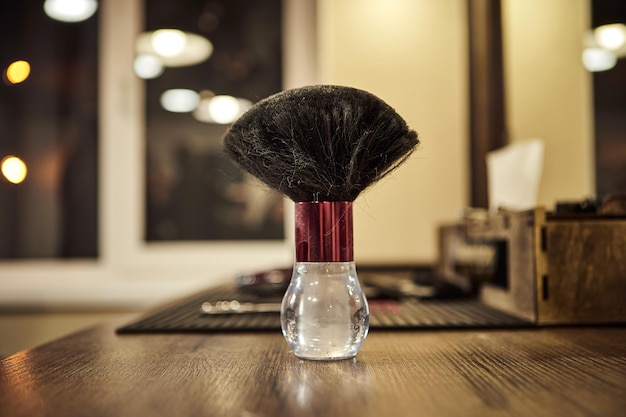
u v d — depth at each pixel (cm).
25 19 156
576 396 30
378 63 130
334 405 29
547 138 111
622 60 100
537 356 40
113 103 154
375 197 128
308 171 38
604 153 102
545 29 114
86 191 155
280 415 27
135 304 149
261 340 48
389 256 127
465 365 37
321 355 39
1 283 152
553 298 54
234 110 157
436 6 130
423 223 127
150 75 156
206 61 157
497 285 67
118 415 27
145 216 155
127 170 153
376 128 38
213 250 154
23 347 148
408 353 42
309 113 38
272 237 155
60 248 155
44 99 156
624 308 54
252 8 157
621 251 54
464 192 127
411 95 129
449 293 75
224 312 62
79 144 155
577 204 58
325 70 131
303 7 154
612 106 101
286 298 40
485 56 122
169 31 157
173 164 156
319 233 39
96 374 35
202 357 41
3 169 147
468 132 126
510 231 61
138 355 41
